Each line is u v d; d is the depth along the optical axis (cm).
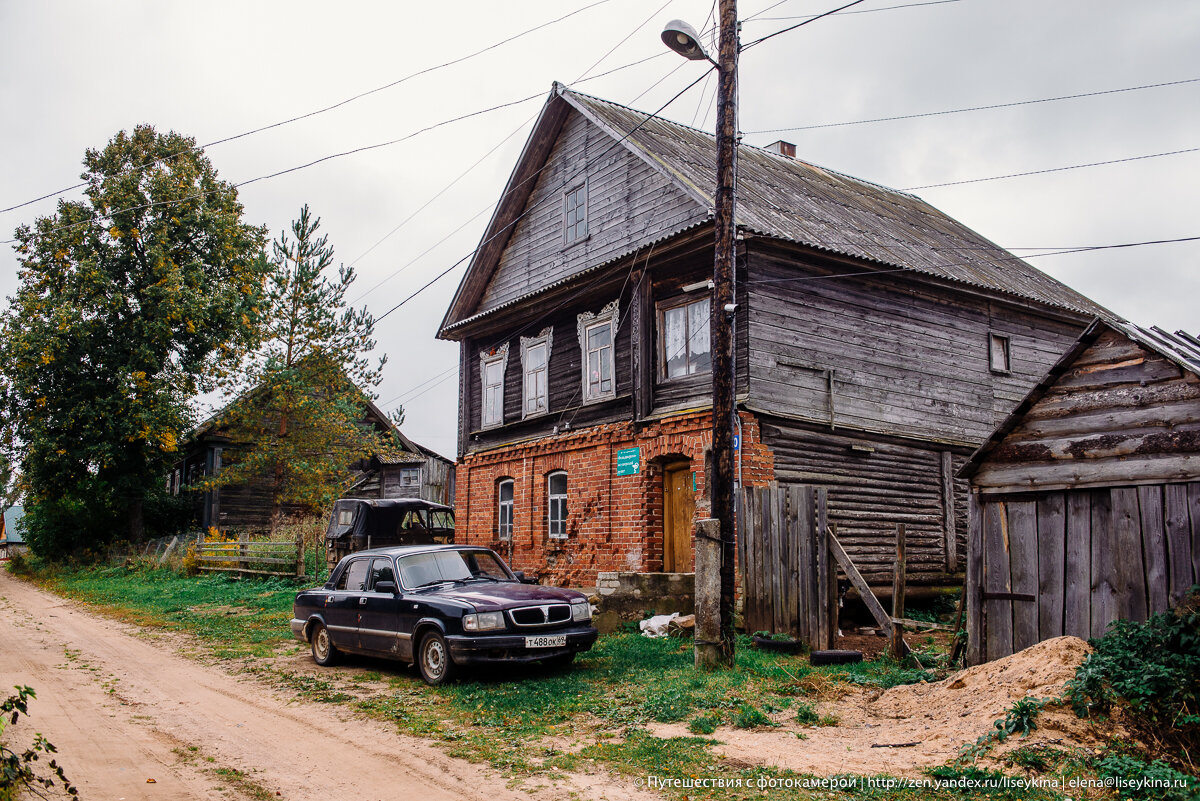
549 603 992
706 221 1422
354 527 2178
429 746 695
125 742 715
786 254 1475
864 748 655
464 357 2272
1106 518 817
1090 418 838
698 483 1459
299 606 1199
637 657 1050
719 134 1001
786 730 717
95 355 3212
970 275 1800
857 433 1533
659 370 1616
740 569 1272
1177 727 635
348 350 2980
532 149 2056
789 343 1467
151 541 3288
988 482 914
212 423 3403
